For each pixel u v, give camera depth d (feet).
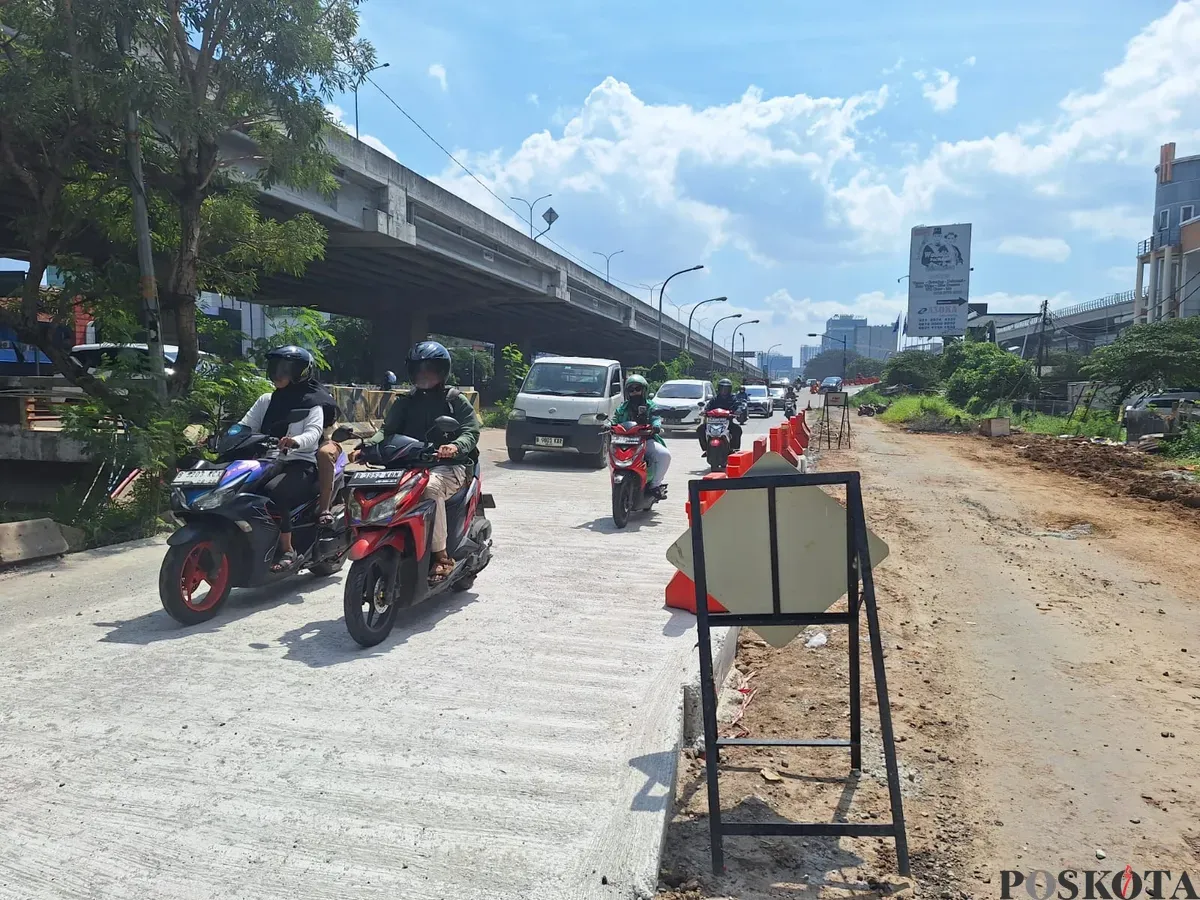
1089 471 55.16
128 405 28.96
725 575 11.50
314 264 97.96
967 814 11.07
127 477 29.25
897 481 50.49
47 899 8.59
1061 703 15.02
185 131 28.60
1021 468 58.75
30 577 21.89
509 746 12.03
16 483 34.40
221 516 17.46
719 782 11.78
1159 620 20.57
